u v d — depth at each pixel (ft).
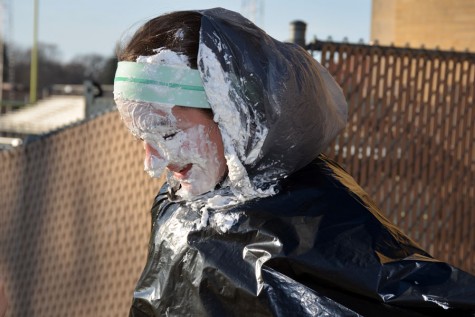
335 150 15.61
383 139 15.67
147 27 5.40
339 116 6.14
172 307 5.71
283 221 5.22
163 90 5.20
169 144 5.31
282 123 5.23
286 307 5.07
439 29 27.53
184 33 5.27
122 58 5.44
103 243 19.90
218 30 5.16
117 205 19.60
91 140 20.25
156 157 5.38
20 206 22.81
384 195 15.83
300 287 5.07
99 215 20.06
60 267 21.45
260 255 5.23
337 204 5.23
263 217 5.29
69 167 21.02
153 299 5.85
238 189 5.41
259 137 5.23
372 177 15.74
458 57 15.72
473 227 16.10
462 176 15.99
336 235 5.08
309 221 5.16
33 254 22.30
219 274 5.37
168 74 5.21
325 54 15.21
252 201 5.38
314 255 5.04
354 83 15.37
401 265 4.94
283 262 5.12
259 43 5.25
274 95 5.17
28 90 217.97
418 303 4.83
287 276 5.12
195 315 5.51
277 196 5.34
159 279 5.85
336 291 5.03
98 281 20.06
